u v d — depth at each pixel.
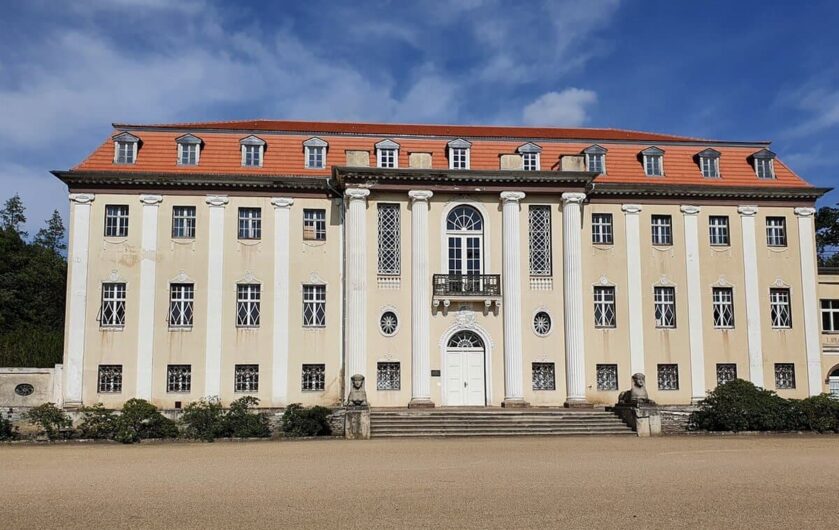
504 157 37.91
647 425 30.92
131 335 36.03
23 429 31.56
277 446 26.23
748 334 38.91
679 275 39.06
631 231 39.09
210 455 23.02
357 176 36.69
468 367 37.03
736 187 39.47
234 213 37.34
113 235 36.72
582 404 36.44
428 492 15.54
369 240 37.09
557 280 37.72
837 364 39.94
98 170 36.50
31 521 12.97
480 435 30.47
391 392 36.28
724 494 15.21
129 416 28.92
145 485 16.64
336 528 12.36
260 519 13.03
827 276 41.06
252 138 38.53
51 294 59.06
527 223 37.91
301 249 37.50
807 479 17.27
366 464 20.45
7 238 60.84
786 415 31.33
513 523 12.68
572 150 40.53
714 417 31.81
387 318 36.81
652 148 40.31
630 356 38.09
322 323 37.25
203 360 36.22
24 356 38.78
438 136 39.91
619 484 16.53
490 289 36.97
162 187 37.06
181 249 36.84
